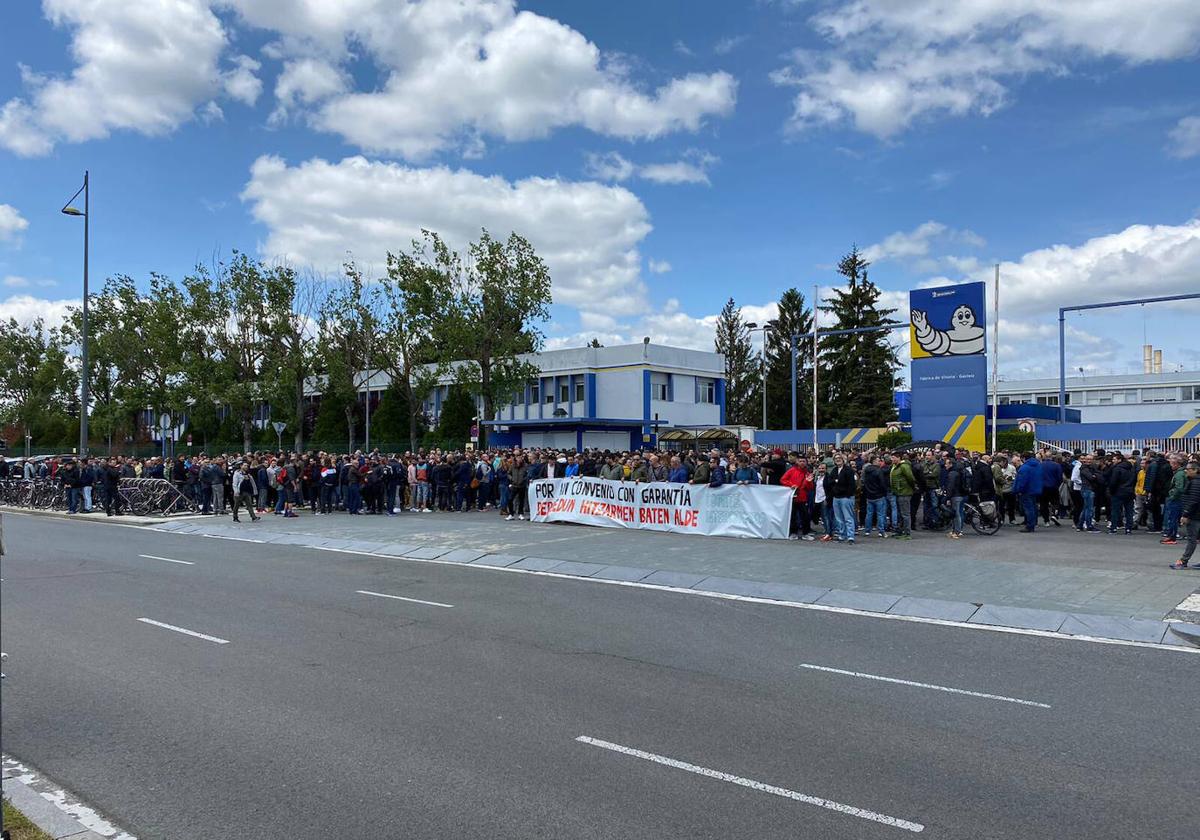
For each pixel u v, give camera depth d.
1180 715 6.22
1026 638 8.79
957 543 16.09
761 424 77.44
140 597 11.11
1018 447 34.62
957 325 31.70
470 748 5.48
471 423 45.47
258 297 41.59
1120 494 17.62
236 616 9.81
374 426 49.59
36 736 5.75
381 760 5.27
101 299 50.78
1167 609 9.73
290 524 21.38
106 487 24.97
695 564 13.60
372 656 7.90
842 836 4.23
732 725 5.95
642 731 5.81
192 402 49.12
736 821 4.40
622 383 48.62
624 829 4.31
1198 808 4.59
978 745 5.57
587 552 15.15
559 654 8.00
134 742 5.62
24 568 13.91
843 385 66.44
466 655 7.95
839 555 14.44
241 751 5.45
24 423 60.88
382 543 17.05
